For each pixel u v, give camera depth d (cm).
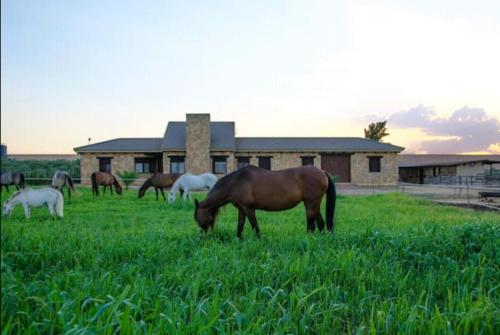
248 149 3038
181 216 1048
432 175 3675
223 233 693
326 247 501
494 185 2038
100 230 721
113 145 3108
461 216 968
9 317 270
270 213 1080
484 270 393
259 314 319
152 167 3062
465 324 275
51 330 262
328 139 3434
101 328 256
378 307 326
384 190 2508
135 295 324
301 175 667
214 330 280
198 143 2908
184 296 358
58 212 974
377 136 5847
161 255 501
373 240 527
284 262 424
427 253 457
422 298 353
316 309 326
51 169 3083
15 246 499
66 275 384
